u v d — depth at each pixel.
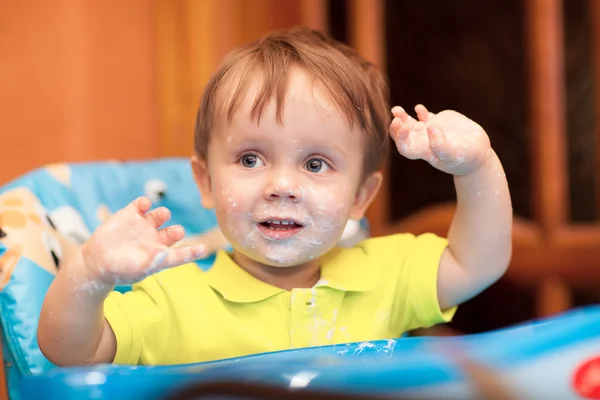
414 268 0.83
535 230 1.54
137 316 0.72
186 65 1.50
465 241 0.79
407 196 1.61
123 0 1.50
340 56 0.83
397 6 1.56
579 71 1.57
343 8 1.56
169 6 1.51
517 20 1.55
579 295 1.58
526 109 1.55
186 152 1.51
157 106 1.53
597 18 1.57
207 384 0.46
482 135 0.73
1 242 0.86
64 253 0.92
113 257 0.58
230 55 0.85
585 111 1.58
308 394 0.43
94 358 0.67
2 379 1.25
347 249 0.86
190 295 0.76
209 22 1.50
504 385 0.42
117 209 1.04
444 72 1.59
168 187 1.09
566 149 1.56
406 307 0.83
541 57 1.51
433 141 0.69
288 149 0.74
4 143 1.45
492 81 1.58
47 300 0.62
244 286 0.77
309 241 0.74
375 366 0.44
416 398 0.42
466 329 1.68
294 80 0.76
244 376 0.45
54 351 0.63
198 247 0.59
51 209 0.96
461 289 0.82
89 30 1.47
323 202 0.74
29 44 1.45
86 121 1.47
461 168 0.72
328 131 0.75
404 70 1.56
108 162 1.08
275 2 1.56
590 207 1.57
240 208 0.74
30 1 1.45
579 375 0.44
